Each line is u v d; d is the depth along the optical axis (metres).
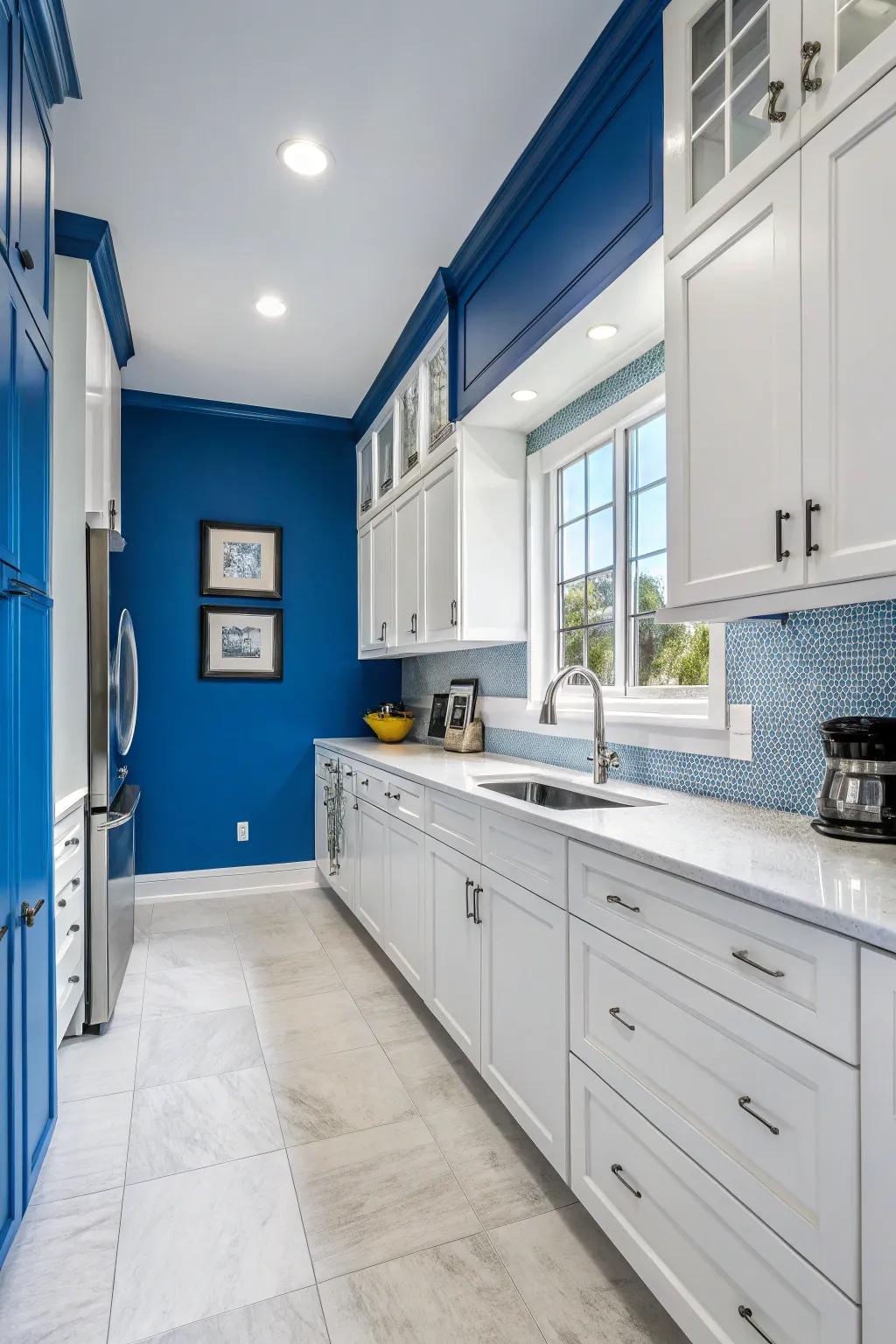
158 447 4.05
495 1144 1.87
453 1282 1.43
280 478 4.31
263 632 4.25
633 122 1.71
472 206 2.42
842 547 1.13
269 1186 1.71
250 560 4.22
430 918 2.41
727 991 1.11
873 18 1.11
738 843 1.34
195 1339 1.31
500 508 2.95
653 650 2.36
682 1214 1.20
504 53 1.83
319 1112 2.01
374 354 3.54
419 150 2.17
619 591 2.47
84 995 2.43
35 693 1.69
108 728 2.48
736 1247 1.08
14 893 1.49
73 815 2.30
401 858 2.72
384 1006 2.68
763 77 1.32
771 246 1.28
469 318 2.73
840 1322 0.91
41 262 1.77
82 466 2.46
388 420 3.84
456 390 2.85
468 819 2.10
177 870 4.06
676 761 2.08
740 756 1.83
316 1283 1.43
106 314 2.89
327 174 2.27
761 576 1.30
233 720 4.18
